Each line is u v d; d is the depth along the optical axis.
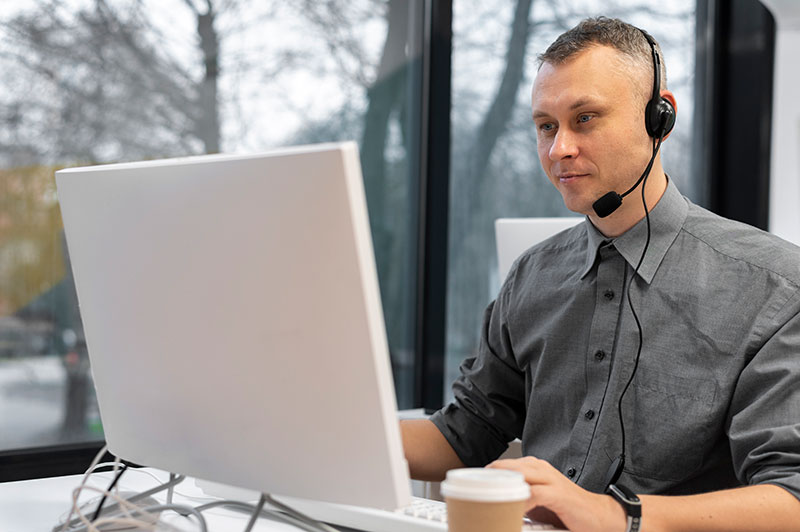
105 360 1.04
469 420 1.49
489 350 1.53
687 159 3.59
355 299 0.80
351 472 0.85
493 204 3.05
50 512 1.17
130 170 0.95
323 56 2.73
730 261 1.27
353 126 2.79
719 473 1.27
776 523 1.02
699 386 1.23
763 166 3.55
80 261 1.03
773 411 1.13
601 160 1.24
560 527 1.00
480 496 0.80
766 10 3.51
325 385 0.84
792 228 3.51
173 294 0.93
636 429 1.28
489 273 3.06
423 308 2.92
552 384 1.40
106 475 1.38
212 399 0.93
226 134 2.58
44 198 2.32
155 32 2.46
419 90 2.91
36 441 2.31
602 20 1.29
